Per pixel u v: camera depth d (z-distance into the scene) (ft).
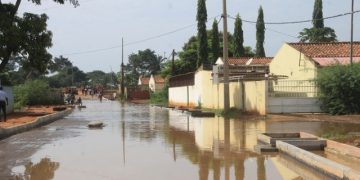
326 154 43.73
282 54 117.29
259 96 95.61
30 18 96.94
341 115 87.71
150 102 205.36
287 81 96.68
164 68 223.71
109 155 44.93
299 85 96.84
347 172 30.04
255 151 46.60
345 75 87.92
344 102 88.79
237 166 38.34
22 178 34.27
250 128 70.54
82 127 77.20
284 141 46.75
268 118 87.30
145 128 74.02
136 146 51.47
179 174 35.24
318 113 92.79
